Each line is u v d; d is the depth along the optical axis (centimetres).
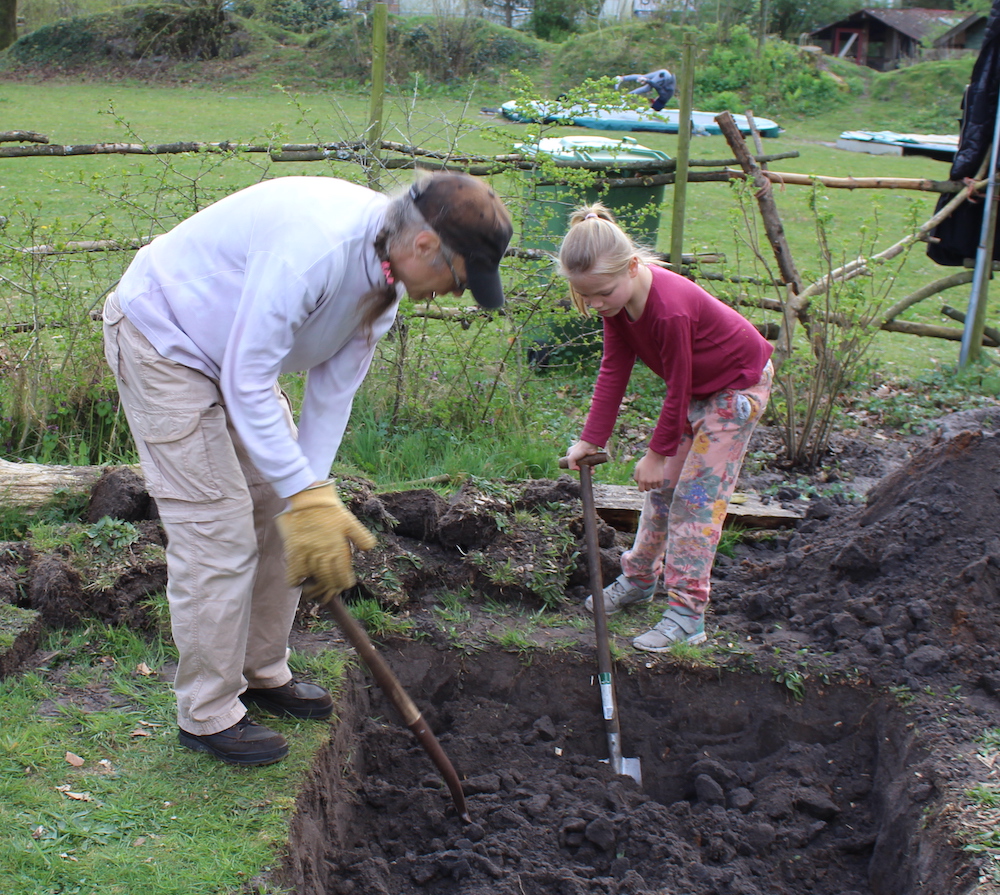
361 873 272
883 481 432
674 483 364
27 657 321
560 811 301
